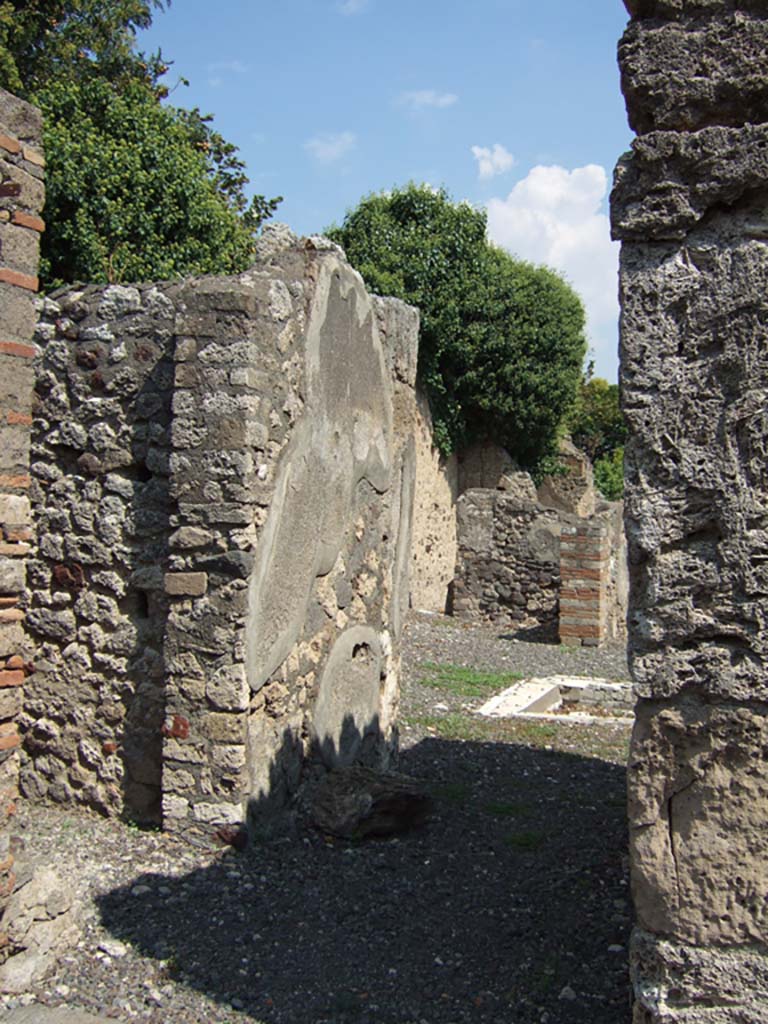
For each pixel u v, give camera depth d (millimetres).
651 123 2885
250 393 4980
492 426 20641
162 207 13555
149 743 5324
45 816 5414
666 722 2793
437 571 19500
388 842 5371
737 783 2734
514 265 20703
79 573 5500
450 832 5578
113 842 5047
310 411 5656
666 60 2828
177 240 13859
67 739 5523
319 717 5945
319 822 5418
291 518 5473
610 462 34062
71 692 5516
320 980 3820
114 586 5414
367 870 4953
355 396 6371
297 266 5621
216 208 14219
